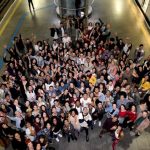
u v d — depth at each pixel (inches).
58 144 350.0
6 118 326.0
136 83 398.3
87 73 392.5
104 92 353.7
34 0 733.9
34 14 674.2
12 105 344.8
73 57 427.2
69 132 336.2
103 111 348.2
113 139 334.3
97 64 407.8
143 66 393.7
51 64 400.8
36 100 365.4
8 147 346.6
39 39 578.9
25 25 631.8
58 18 649.0
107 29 502.9
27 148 307.6
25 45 514.9
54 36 530.9
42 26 624.1
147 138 351.6
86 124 332.8
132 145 343.6
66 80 376.2
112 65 396.5
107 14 653.3
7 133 304.2
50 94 365.7
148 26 598.9
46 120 315.9
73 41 507.8
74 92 355.6
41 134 315.6
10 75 387.2
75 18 532.1
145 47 532.7
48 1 724.7
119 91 351.9
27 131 309.9
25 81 381.7
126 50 457.4
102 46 451.8
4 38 589.3
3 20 655.8
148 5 609.6
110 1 707.4
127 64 412.2
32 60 422.3
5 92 362.6
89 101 340.5
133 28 597.0
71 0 531.5
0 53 539.8
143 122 318.7
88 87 363.3
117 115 331.6
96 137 356.8
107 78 380.2
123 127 343.3
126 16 643.5
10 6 711.1
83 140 354.0
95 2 704.4
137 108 336.8
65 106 340.5
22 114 342.3
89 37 487.8
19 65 410.9
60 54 432.1
